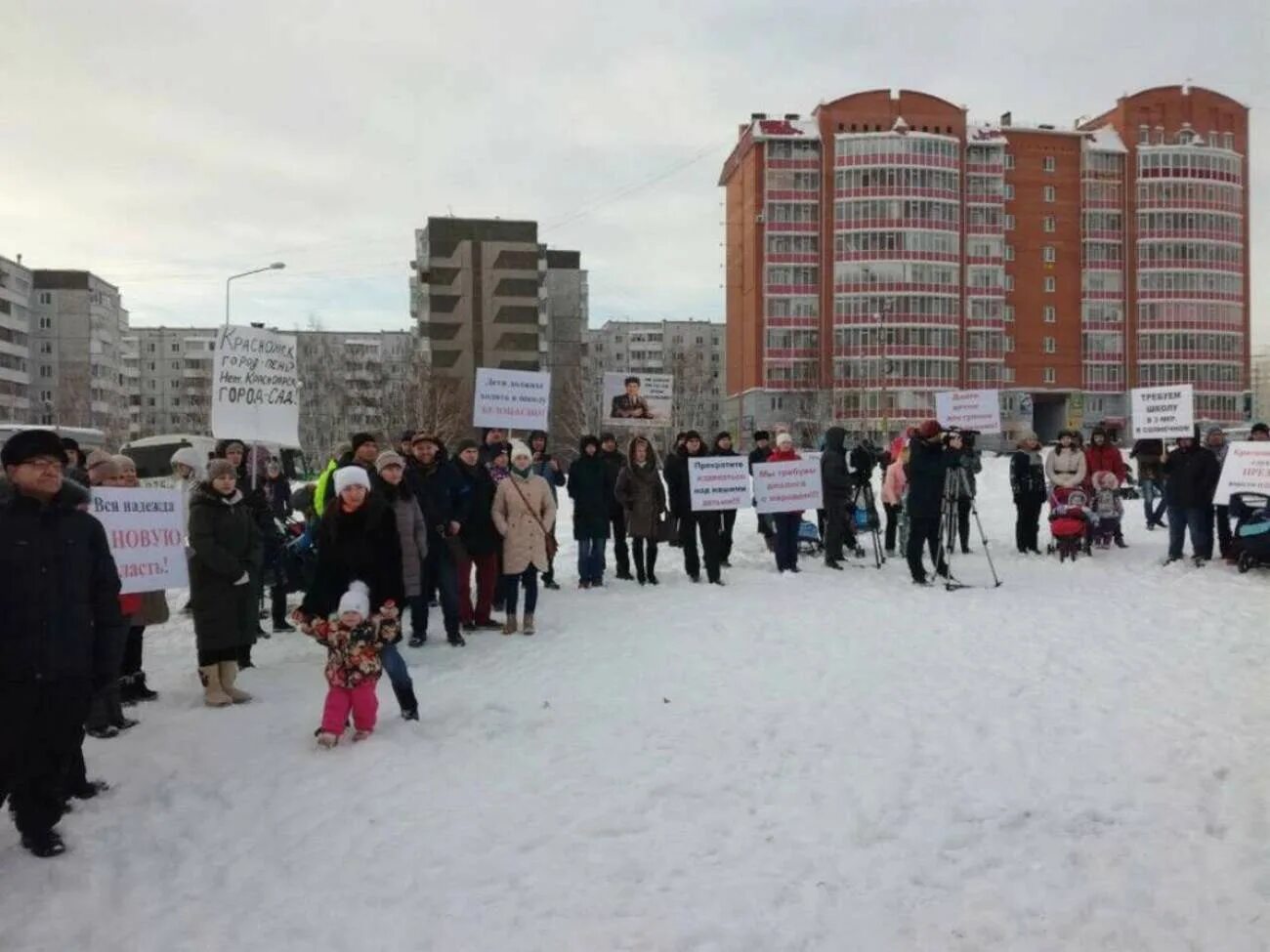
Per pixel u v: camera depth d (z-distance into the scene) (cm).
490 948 400
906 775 589
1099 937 404
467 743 664
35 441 491
